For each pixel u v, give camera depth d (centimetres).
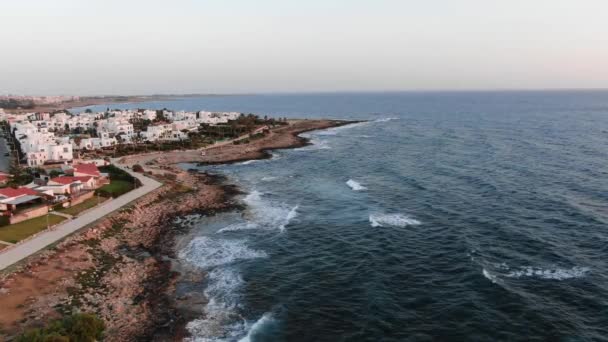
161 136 15725
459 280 4338
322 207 7106
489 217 6169
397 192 7831
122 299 4059
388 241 5459
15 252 4747
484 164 9969
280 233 5928
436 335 3469
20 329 3412
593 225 5641
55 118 19512
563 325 3491
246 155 12850
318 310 3906
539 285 4141
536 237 5325
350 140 15612
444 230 5747
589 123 18225
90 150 13100
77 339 3056
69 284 4228
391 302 3997
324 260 5000
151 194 7588
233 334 3544
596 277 4256
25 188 6856
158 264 4912
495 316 3672
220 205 7319
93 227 5681
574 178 8188
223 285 4419
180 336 3497
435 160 10831
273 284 4438
